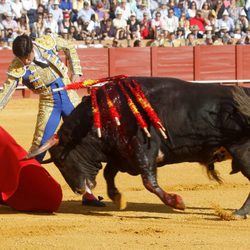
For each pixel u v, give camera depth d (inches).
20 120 1103.0
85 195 530.9
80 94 1440.7
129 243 404.2
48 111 520.4
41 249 390.9
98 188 609.9
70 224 459.5
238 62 1616.6
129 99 473.1
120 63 1540.4
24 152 494.3
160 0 1638.8
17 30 1459.2
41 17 1472.7
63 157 485.7
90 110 481.7
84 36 1530.5
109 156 487.2
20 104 1314.0
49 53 515.8
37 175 497.0
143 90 476.7
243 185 619.2
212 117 471.8
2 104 507.8
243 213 475.2
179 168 705.6
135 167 480.1
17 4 1491.1
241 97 464.8
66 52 530.6
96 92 482.0
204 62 1601.9
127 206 529.0
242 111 463.5
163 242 406.3
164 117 474.6
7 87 509.4
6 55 1437.0
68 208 524.7
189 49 1590.8
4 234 430.6
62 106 522.3
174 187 611.5
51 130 521.3
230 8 1691.7
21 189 508.1
